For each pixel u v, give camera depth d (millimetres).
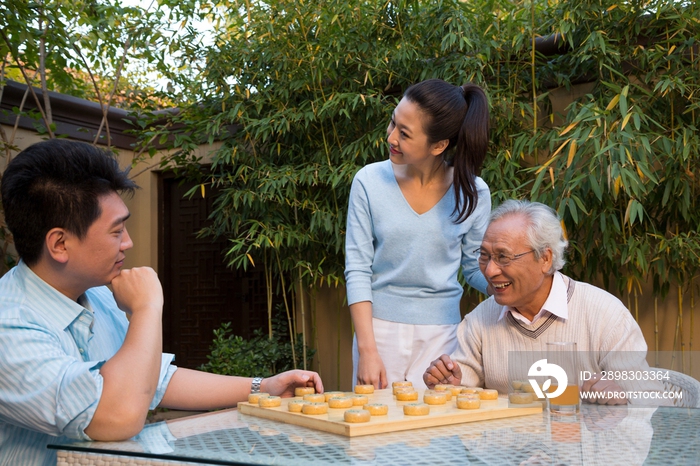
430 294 1991
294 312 4184
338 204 3709
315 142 3674
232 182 3908
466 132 1842
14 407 985
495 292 1498
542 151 3217
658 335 3088
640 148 2627
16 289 1129
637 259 2807
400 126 1837
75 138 4168
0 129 3564
